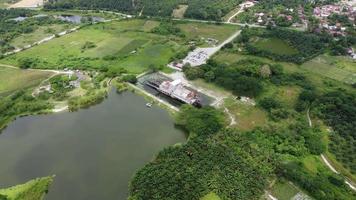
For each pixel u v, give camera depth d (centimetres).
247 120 18550
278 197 13825
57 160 16450
